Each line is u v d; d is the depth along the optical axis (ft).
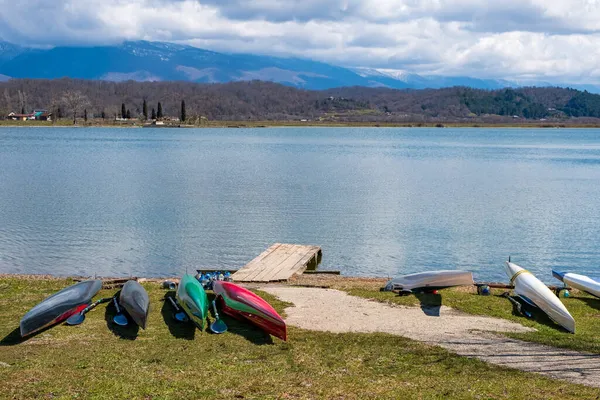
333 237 121.60
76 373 44.27
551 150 416.67
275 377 44.70
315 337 54.19
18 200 162.09
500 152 390.01
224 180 211.82
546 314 62.59
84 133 581.12
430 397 41.24
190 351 50.03
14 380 42.47
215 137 537.24
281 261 91.61
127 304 58.39
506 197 180.45
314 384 43.45
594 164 300.81
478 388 42.98
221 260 102.73
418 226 133.69
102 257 103.40
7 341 51.19
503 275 97.19
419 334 55.57
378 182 213.87
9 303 61.87
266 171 245.24
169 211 146.82
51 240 114.93
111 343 51.37
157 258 103.35
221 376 44.52
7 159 286.87
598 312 65.62
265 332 54.90
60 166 255.91
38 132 590.55
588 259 107.24
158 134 580.71
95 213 143.33
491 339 54.49
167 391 41.37
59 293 60.64
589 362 49.11
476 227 133.39
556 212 154.30
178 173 233.35
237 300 58.65
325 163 287.89
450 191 192.85
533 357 50.06
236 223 133.18
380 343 52.90
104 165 262.06
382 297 67.72
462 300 67.00
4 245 110.73
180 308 60.18
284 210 150.82
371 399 40.81
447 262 104.47
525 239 122.01
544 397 41.65
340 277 82.79
